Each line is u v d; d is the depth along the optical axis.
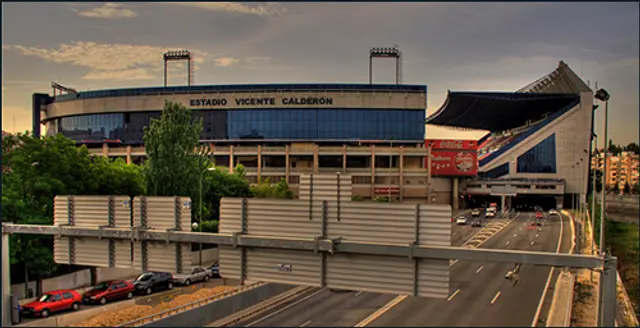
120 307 32.47
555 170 131.88
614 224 50.25
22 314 29.50
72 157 36.97
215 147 94.56
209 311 30.61
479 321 30.86
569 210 127.62
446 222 13.13
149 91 99.94
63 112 107.19
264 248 14.86
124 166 44.72
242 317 32.22
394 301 36.69
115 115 102.25
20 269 33.81
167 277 39.41
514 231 80.31
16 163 34.53
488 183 122.94
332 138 98.19
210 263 50.78
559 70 148.50
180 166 46.00
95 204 17.20
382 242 13.67
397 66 105.31
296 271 14.48
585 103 131.62
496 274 46.91
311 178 14.52
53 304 30.06
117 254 16.80
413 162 98.88
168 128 46.25
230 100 98.75
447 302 36.19
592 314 32.56
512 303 35.66
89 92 103.56
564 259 12.27
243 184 64.62
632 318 34.94
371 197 95.50
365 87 98.44
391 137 98.94
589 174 134.12
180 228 15.88
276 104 98.19
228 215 15.33
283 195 70.00
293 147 94.69
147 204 16.42
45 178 33.91
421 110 99.31
